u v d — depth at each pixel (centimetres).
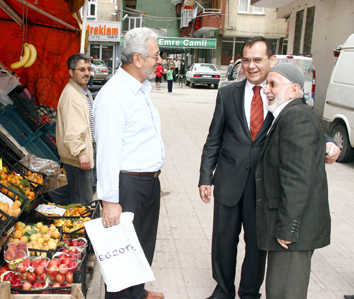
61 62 612
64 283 246
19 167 420
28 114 504
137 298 279
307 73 960
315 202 223
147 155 254
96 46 2281
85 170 385
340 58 784
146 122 250
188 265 362
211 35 2964
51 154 509
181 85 2561
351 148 746
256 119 267
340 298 320
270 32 2773
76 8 512
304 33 1317
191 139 916
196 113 1329
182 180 618
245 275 284
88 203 395
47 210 366
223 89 284
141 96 250
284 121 223
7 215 266
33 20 576
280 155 224
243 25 2761
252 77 263
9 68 591
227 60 2938
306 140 215
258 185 246
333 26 1128
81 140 362
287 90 232
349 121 725
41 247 284
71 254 274
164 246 398
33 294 237
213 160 293
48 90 619
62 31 598
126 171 249
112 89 238
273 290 232
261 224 241
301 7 1344
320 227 226
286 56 955
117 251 244
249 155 267
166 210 495
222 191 276
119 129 236
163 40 2688
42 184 396
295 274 226
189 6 2788
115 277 243
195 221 464
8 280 245
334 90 784
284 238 215
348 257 392
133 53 236
